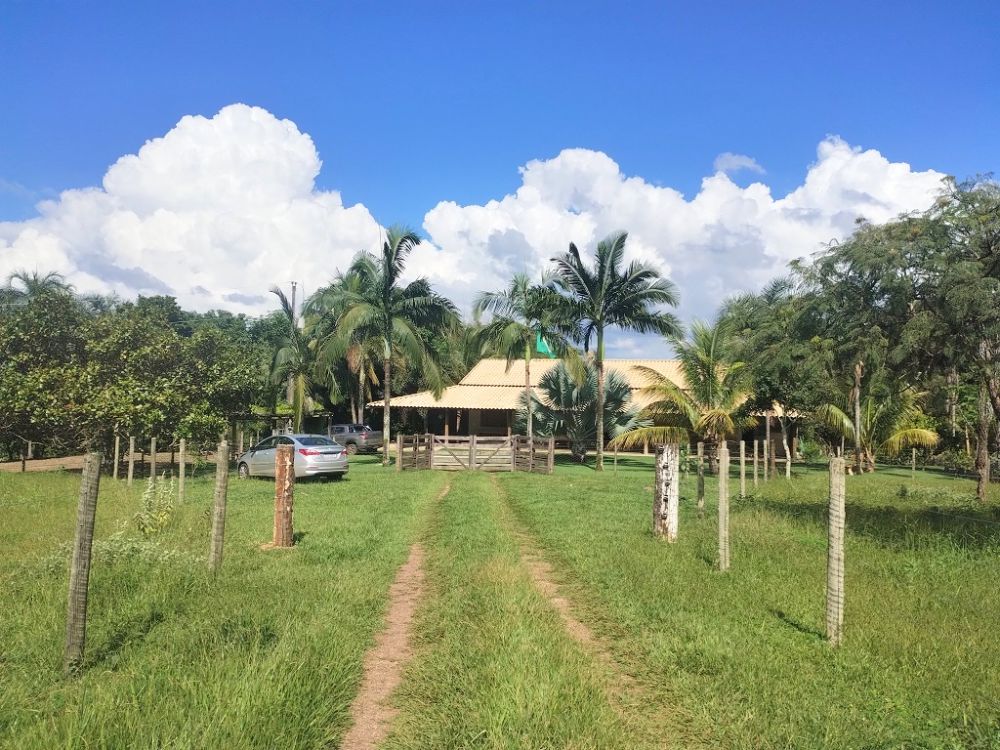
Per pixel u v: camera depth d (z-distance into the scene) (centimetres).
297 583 710
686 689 461
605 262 2558
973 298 973
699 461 1278
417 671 495
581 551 914
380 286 2686
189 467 2400
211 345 2331
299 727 388
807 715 420
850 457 3038
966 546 894
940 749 388
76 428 1944
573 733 385
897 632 555
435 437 2612
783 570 783
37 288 2456
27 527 1012
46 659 488
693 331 2531
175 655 491
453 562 845
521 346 2891
